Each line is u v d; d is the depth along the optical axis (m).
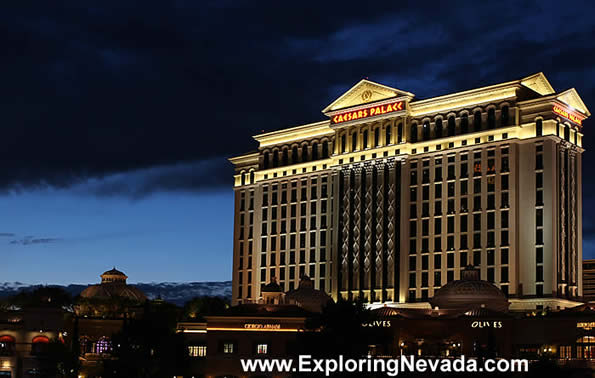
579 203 173.00
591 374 114.00
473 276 151.00
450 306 146.00
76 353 142.12
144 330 134.12
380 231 184.88
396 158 184.12
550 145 165.12
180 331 140.75
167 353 133.00
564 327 124.25
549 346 124.88
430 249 176.88
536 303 161.50
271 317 136.88
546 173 164.62
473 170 173.62
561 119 169.25
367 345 115.75
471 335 130.62
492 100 173.25
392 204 183.62
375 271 184.38
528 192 166.50
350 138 194.75
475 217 171.50
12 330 150.25
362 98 193.62
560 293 162.38
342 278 190.00
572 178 171.88
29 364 146.88
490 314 132.38
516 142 168.50
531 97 175.00
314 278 196.88
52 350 140.88
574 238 170.00
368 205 188.00
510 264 165.12
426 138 182.38
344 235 191.50
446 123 179.38
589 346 121.50
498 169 169.88
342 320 112.81
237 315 139.75
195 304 188.88
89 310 190.75
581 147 175.12
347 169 193.50
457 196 174.88
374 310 140.12
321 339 111.38
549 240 162.25
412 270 179.00
